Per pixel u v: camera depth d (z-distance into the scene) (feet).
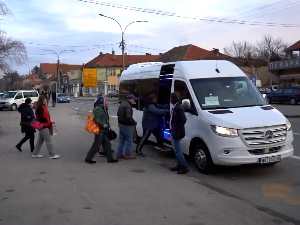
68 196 20.33
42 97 30.81
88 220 16.66
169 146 30.96
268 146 23.34
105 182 23.32
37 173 25.82
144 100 36.52
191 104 26.66
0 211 17.94
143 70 37.42
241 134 22.95
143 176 25.00
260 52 258.37
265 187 22.35
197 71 28.25
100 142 29.37
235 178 24.53
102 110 29.14
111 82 270.46
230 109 25.44
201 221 16.51
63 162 29.66
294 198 20.12
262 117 24.12
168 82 30.89
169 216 17.16
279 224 16.22
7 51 115.44
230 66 29.45
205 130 24.63
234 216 17.19
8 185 22.70
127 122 30.60
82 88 292.20
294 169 26.73
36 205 18.80
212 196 20.31
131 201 19.40
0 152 34.45
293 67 140.36
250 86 28.30
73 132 49.98
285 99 109.29
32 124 30.96
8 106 109.29
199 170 25.98
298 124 56.44
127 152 30.99
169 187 22.16
